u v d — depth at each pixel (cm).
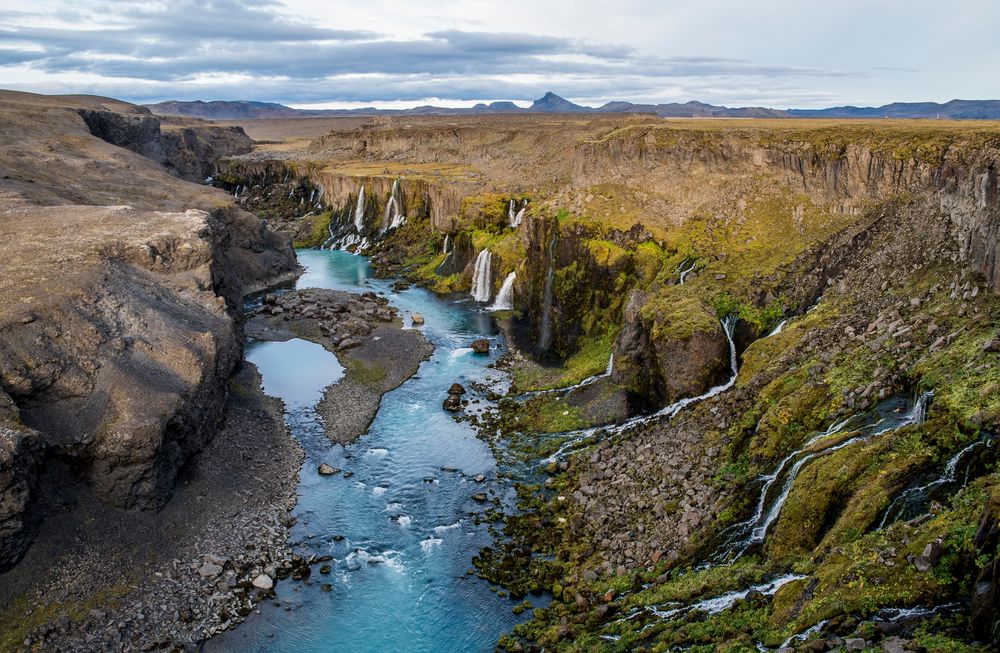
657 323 5528
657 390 5481
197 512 4481
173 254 6731
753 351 5144
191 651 3516
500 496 4828
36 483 3912
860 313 4834
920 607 2461
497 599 3847
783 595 2859
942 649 2189
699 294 5969
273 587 3978
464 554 4241
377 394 6462
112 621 3606
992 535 2380
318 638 3619
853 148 6306
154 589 3856
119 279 5744
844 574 2711
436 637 3603
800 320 5322
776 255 6203
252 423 5688
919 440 3219
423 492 4900
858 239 5788
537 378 6700
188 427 4741
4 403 4019
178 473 4678
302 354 7431
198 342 5331
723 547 3622
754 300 5806
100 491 4212
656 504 4222
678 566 3656
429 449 5481
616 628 3247
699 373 5238
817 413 3975
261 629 3672
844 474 3284
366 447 5519
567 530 4347
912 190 5697
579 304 7206
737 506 3822
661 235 7062
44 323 4666
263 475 5031
